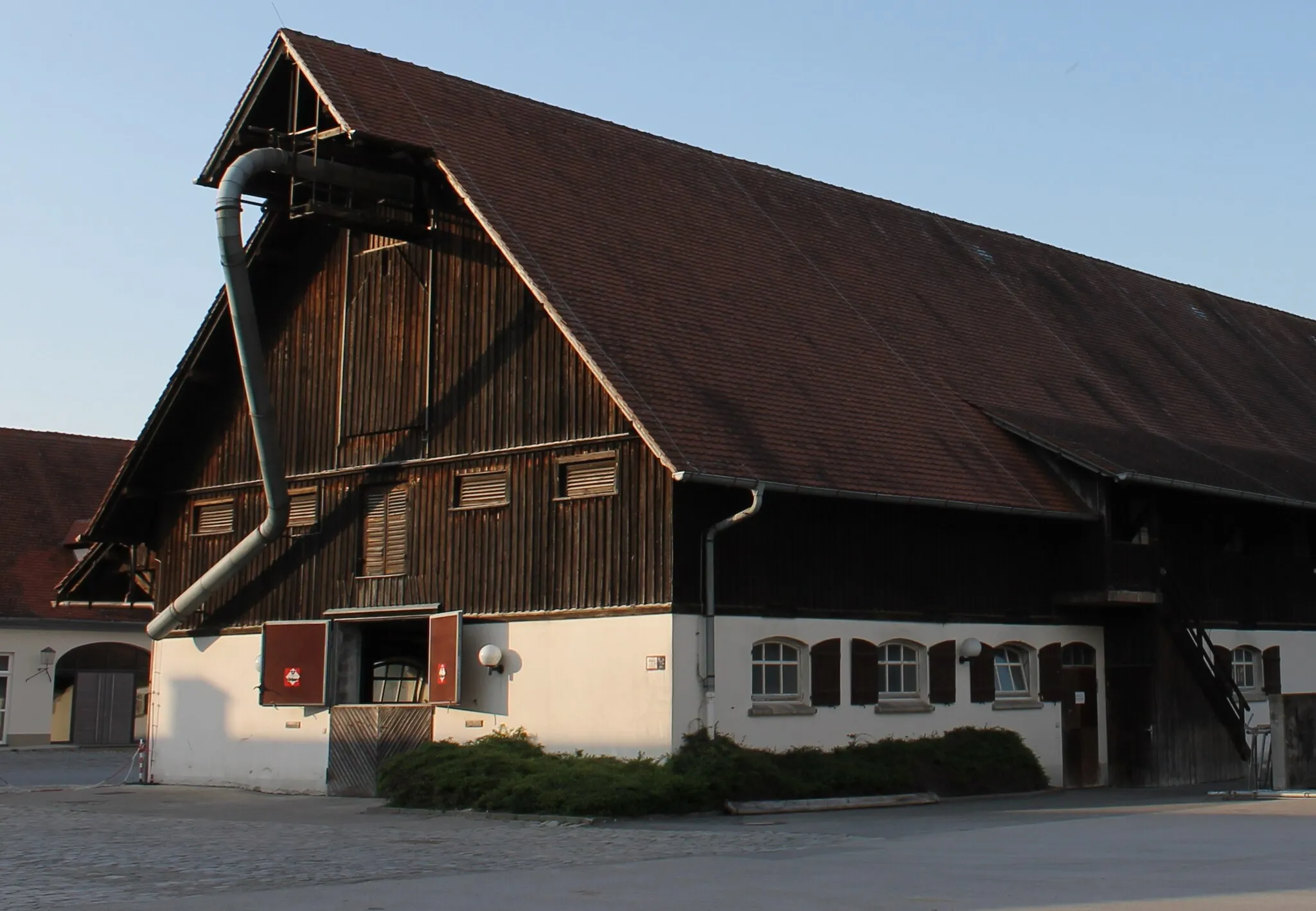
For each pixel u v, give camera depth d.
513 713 22.05
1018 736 24.34
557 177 25.11
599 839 16.09
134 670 45.19
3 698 42.44
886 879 12.38
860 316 27.00
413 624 24.56
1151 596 25.47
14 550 44.59
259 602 26.25
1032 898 11.05
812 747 21.64
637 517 20.88
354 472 24.95
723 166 29.89
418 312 24.39
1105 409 29.03
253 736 25.89
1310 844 14.77
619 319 21.86
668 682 20.16
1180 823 17.53
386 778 21.45
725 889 11.88
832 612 22.22
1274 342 40.00
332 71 23.81
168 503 28.56
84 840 16.50
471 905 11.12
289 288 26.64
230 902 11.43
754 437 20.94
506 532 22.56
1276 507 28.78
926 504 22.08
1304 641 30.47
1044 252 36.22
